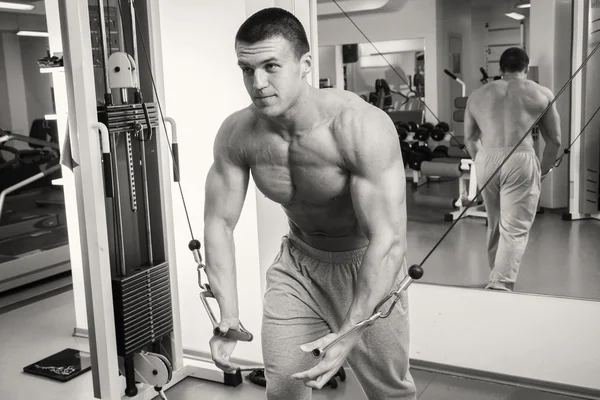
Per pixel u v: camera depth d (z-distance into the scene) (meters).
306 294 1.68
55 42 3.34
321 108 1.42
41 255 4.38
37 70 6.15
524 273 2.70
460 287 2.82
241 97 2.76
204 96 2.84
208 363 3.01
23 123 6.23
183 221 3.02
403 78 2.83
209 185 1.62
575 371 2.63
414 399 1.80
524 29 2.54
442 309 2.86
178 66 2.88
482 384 2.75
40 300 4.15
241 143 1.54
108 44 2.62
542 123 2.58
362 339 1.66
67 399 2.77
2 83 6.09
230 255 1.63
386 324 1.65
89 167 2.26
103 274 2.33
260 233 2.83
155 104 2.58
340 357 1.35
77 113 2.24
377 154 1.36
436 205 2.84
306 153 1.45
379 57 2.84
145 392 2.64
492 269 2.74
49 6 3.31
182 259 3.06
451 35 2.69
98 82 2.66
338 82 2.94
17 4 5.27
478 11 2.62
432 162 2.83
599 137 2.50
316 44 2.85
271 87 1.30
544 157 2.60
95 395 2.42
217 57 2.78
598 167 2.52
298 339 1.65
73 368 3.05
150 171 2.68
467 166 2.77
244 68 1.32
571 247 2.62
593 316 2.57
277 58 1.28
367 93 2.89
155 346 2.83
